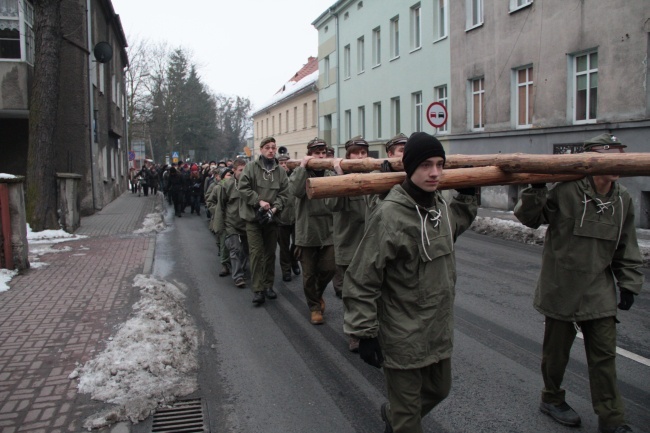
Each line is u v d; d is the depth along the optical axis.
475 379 4.28
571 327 3.43
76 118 17.75
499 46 17.11
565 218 3.30
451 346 2.76
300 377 4.43
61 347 4.93
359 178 2.89
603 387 3.28
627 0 12.66
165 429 3.56
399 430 2.68
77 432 3.46
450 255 2.75
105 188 23.92
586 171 2.73
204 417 3.73
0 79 15.09
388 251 2.58
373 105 27.47
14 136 16.53
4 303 6.45
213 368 4.62
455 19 19.44
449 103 20.23
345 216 5.30
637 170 2.59
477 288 7.22
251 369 4.60
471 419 3.63
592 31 13.66
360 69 29.31
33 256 9.82
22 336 5.23
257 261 6.63
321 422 3.66
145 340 4.97
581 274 3.27
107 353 4.66
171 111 59.78
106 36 24.66
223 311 6.43
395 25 25.09
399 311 2.68
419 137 2.58
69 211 13.38
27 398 3.92
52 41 12.52
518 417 3.64
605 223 3.24
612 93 13.20
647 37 12.30
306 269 5.79
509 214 15.42
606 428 3.28
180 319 5.90
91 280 7.75
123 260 9.47
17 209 8.28
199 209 19.50
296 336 5.47
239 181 6.57
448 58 20.11
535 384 4.18
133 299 6.62
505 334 5.35
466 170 3.03
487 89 17.84
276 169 6.67
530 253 9.94
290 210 7.66
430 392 2.83
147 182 32.41
